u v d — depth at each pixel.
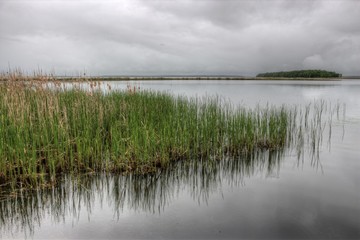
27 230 3.98
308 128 11.12
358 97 23.53
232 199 5.08
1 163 5.40
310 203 4.90
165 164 6.63
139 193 5.30
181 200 5.04
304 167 6.82
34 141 5.70
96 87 9.52
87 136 6.43
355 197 5.12
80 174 5.97
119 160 6.23
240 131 8.24
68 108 8.00
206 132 7.72
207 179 6.07
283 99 21.52
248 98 21.95
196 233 3.94
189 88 35.66
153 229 4.05
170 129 7.39
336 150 8.21
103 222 4.23
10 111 6.70
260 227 4.10
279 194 5.27
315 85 48.34
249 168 6.79
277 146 8.56
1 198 4.85
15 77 8.91
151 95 12.32
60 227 4.07
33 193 5.08
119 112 8.92
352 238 3.81
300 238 3.81
